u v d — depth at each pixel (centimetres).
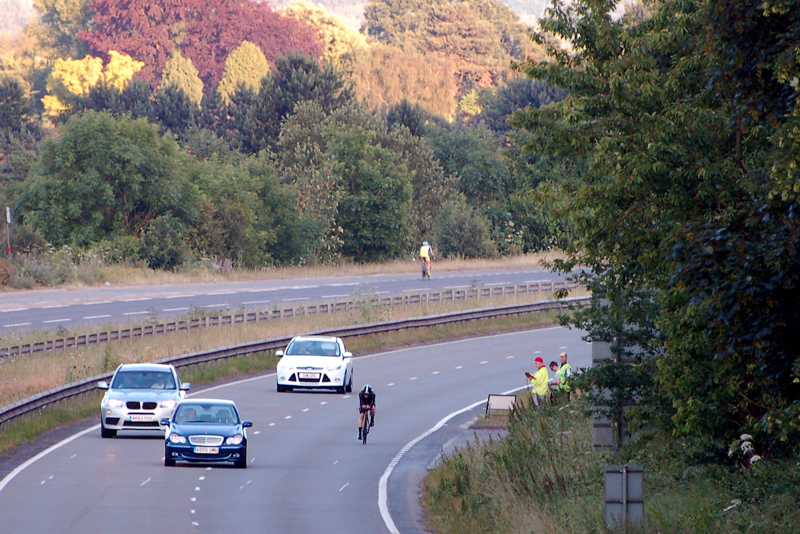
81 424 11112
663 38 7138
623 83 7056
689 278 4822
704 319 4903
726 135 6278
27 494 7431
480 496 7512
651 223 6462
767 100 4978
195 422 9056
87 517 6688
